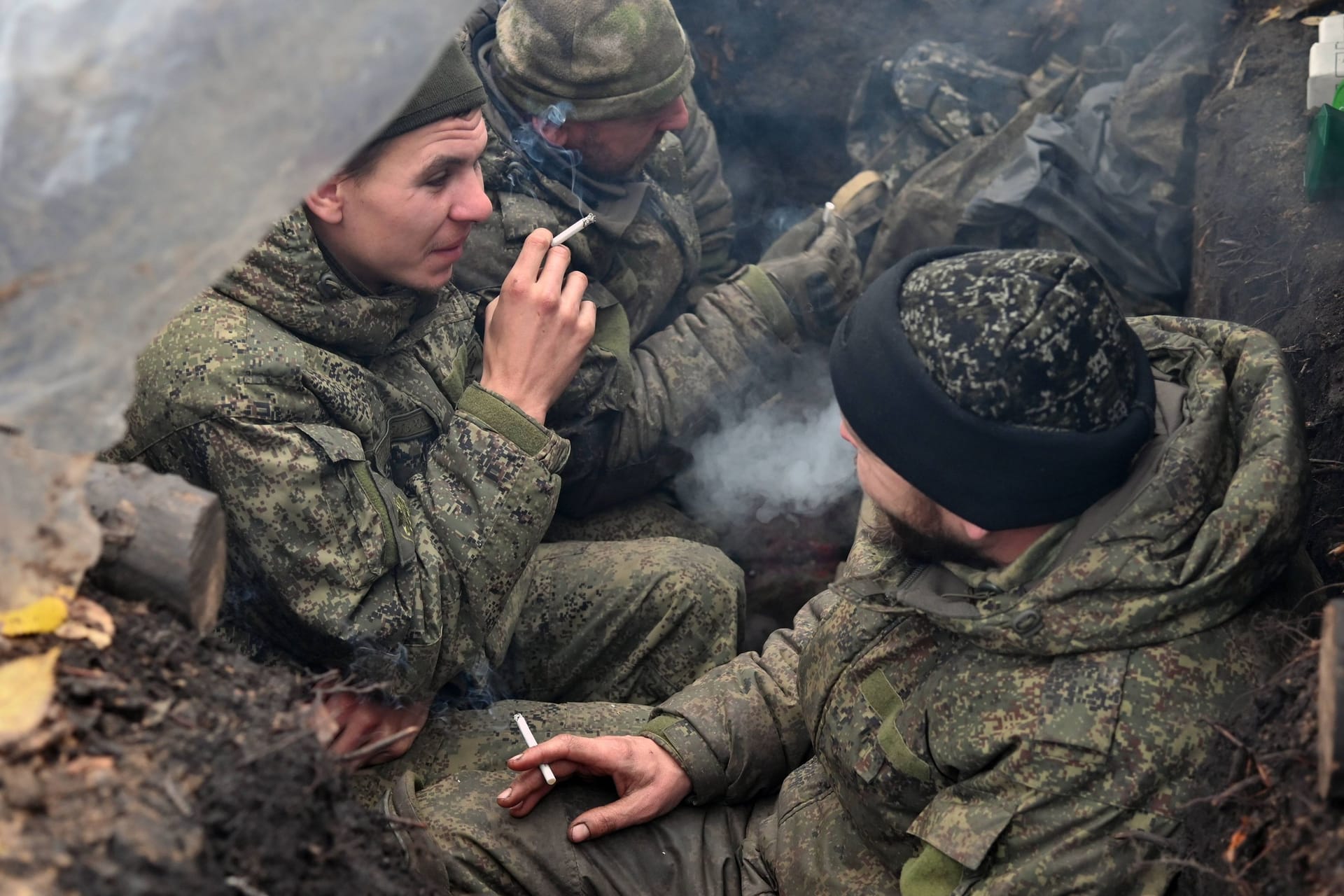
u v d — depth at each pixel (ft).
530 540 5.82
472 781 5.60
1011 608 4.04
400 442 6.01
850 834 5.19
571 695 7.14
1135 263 8.85
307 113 3.10
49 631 3.21
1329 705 3.10
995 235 9.23
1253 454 4.01
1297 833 3.34
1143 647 3.98
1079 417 3.82
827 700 4.97
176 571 3.39
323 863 3.22
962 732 4.23
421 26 3.13
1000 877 4.06
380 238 5.41
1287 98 8.70
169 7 2.93
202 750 3.13
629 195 7.75
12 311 2.99
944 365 3.84
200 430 5.12
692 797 5.72
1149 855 3.86
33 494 3.16
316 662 5.67
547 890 5.33
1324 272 7.00
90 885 2.73
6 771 2.85
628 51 7.11
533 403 5.96
